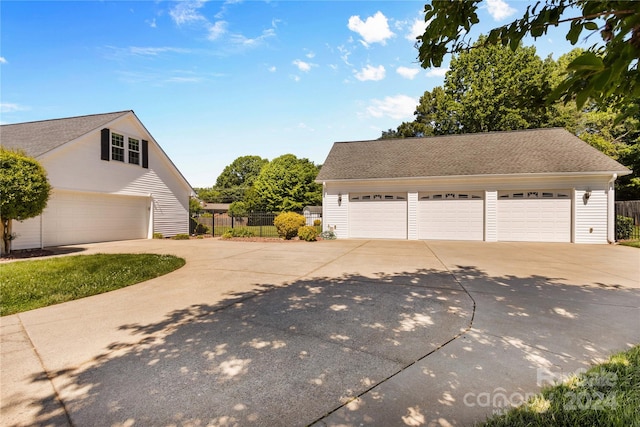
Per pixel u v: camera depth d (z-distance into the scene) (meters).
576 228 12.81
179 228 18.66
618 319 3.94
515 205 13.46
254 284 5.85
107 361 2.96
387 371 2.71
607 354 3.02
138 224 16.06
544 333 3.51
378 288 5.44
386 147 17.52
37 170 9.55
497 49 24.09
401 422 2.06
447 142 16.89
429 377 2.62
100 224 14.00
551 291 5.23
